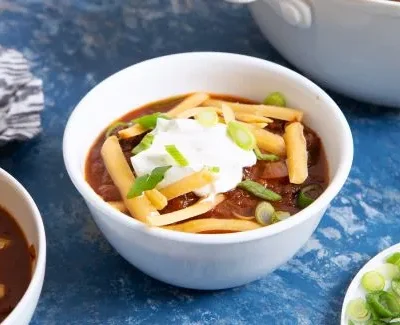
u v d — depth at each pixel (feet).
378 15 1.89
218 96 2.00
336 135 1.83
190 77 1.99
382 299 1.78
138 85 1.95
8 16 2.40
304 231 1.72
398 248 1.87
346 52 1.99
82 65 2.27
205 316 1.77
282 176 1.80
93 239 1.89
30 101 2.01
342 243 1.91
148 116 1.85
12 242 1.73
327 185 1.82
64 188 1.98
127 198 1.71
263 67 1.95
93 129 1.89
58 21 2.39
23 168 2.01
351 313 1.76
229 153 1.76
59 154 2.05
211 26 2.39
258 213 1.73
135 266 1.79
